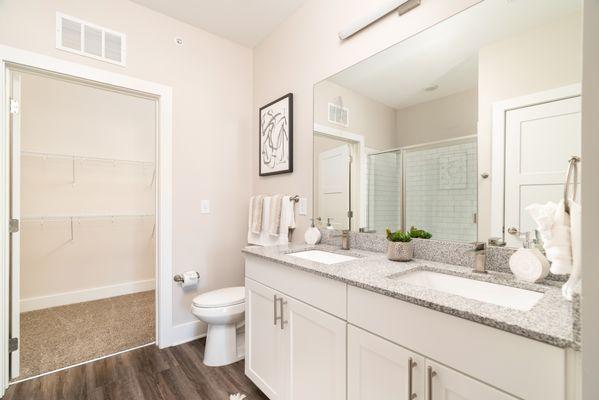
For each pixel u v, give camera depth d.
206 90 2.49
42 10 1.80
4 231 1.71
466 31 1.32
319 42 2.06
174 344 2.30
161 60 2.25
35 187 2.95
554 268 0.87
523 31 1.16
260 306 1.67
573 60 1.04
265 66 2.61
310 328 1.32
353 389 1.12
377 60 1.69
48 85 3.00
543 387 0.67
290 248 1.85
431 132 1.45
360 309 1.09
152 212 3.68
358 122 1.79
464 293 1.20
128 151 3.50
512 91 1.19
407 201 1.56
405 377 0.94
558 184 1.07
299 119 2.23
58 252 3.07
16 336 1.81
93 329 2.54
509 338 0.72
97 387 1.76
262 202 2.40
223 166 2.59
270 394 1.57
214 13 2.27
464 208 1.33
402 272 1.24
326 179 2.02
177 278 2.30
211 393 1.72
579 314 0.62
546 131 1.10
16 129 1.81
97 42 1.98
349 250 1.78
